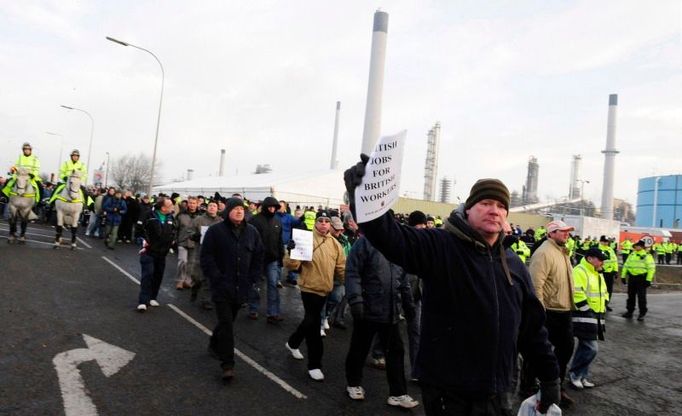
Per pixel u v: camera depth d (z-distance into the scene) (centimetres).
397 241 218
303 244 526
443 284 227
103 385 441
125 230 1694
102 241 1639
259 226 745
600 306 591
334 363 591
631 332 1009
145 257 726
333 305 772
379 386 528
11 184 1247
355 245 483
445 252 227
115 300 774
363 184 206
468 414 222
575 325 584
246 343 628
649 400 574
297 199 2948
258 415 418
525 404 259
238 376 503
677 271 2928
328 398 474
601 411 525
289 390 482
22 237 1281
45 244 1329
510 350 227
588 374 660
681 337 985
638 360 765
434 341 229
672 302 1648
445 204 4081
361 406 463
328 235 557
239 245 505
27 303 686
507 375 226
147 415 393
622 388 612
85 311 686
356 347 477
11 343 517
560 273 529
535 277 528
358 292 464
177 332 633
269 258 750
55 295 755
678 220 5916
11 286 773
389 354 476
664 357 798
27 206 1270
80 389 425
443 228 243
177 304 797
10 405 381
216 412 413
